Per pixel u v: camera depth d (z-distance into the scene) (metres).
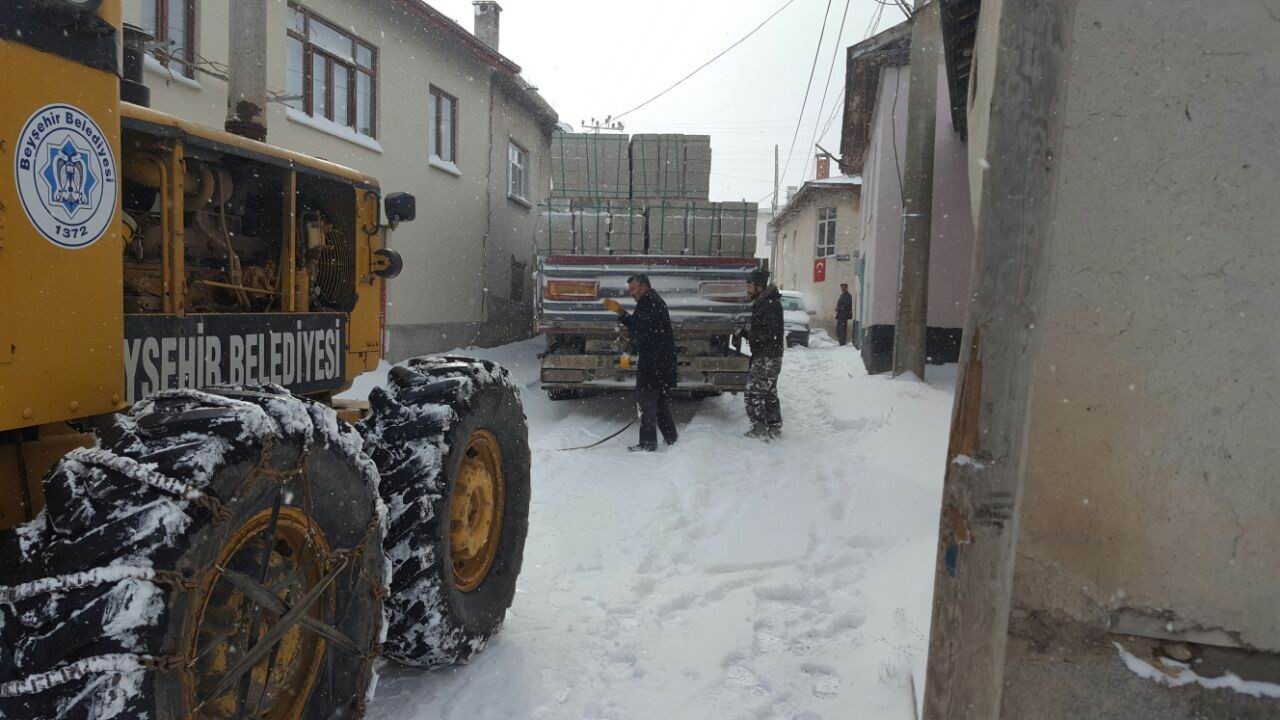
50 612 1.75
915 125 10.96
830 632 3.88
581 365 9.53
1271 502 2.54
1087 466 2.67
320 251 3.62
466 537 3.40
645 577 4.51
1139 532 2.65
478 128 16.95
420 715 3.04
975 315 2.17
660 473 6.84
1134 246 2.59
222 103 9.64
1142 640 2.69
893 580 4.38
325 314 3.38
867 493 5.94
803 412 10.37
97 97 2.09
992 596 2.19
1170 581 2.64
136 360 2.38
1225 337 2.54
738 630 3.83
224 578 2.02
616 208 10.10
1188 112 2.53
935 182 13.79
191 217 3.07
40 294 1.95
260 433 2.08
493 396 3.61
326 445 2.39
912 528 5.27
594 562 4.77
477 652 3.45
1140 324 2.60
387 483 3.07
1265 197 2.49
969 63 9.43
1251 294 2.52
